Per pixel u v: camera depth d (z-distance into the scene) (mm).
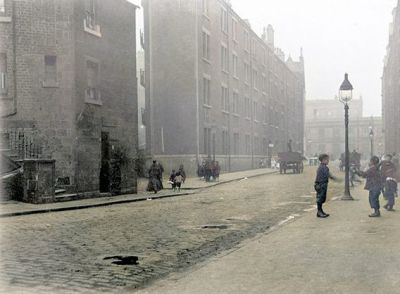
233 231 10672
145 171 27797
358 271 5965
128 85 23203
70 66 19188
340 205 14914
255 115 38750
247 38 39406
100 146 20859
